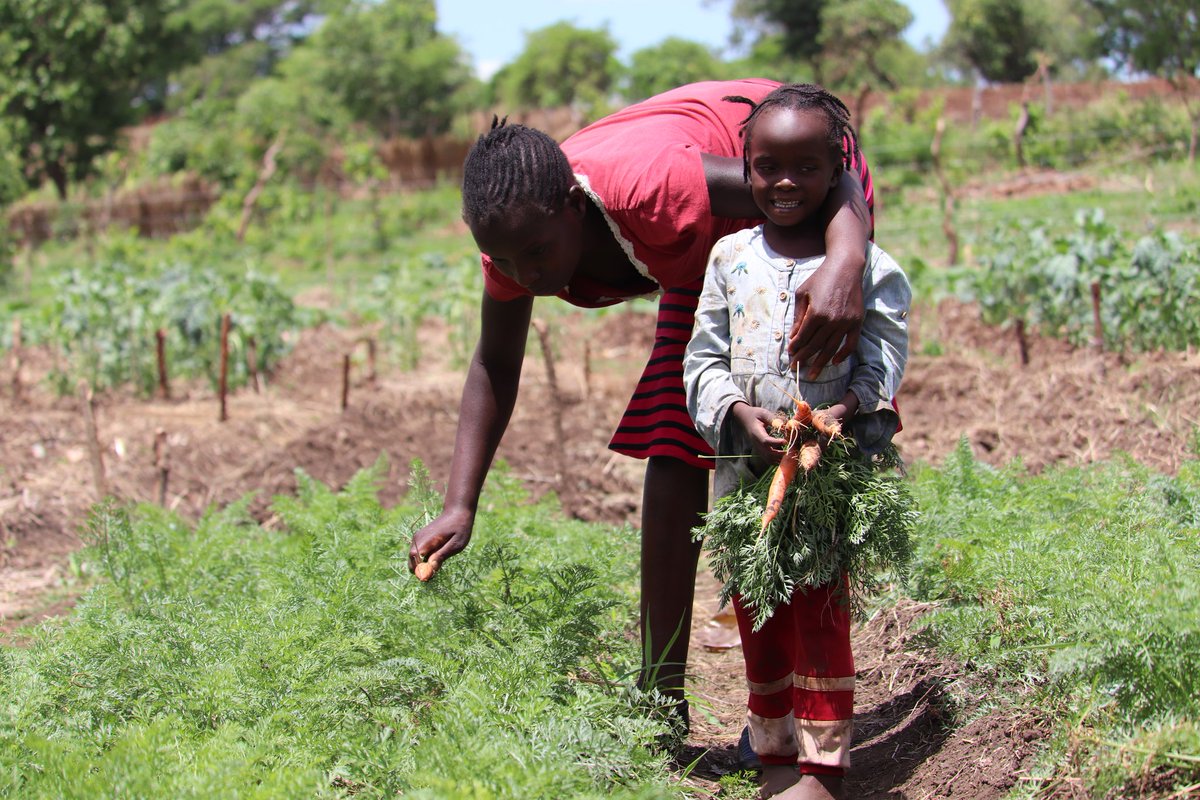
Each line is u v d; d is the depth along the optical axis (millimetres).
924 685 3756
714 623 4961
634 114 3553
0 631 4539
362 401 9727
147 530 4867
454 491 3535
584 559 4336
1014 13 40812
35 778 2854
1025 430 7137
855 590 3168
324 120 35594
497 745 2758
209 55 89688
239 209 28750
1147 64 26391
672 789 3100
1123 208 16594
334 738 2986
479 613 3504
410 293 13969
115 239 25234
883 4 41344
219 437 8617
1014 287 10148
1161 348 8406
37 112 33156
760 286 3096
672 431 3477
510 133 3184
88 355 10516
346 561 3943
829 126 2980
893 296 3076
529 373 10750
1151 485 4203
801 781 3061
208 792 2578
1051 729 3029
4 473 7680
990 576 3641
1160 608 2691
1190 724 2594
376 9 58219
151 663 3404
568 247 3238
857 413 3018
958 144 26234
